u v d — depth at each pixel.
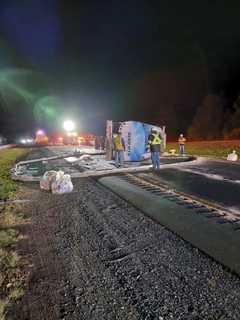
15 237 5.31
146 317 3.08
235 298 3.32
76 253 4.62
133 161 16.34
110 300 3.39
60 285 3.73
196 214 6.28
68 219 6.29
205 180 10.13
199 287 3.56
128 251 4.62
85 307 3.28
